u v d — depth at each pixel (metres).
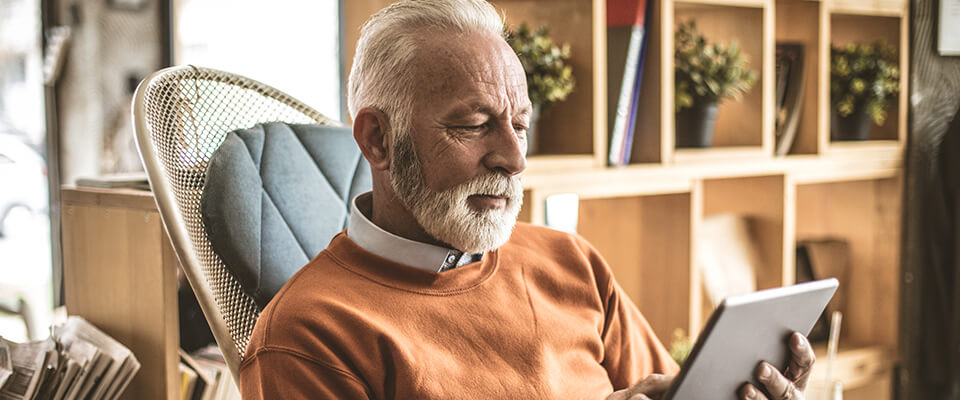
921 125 2.33
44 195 1.69
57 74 1.65
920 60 2.31
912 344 2.38
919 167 2.33
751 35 1.97
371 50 0.98
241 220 1.03
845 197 2.48
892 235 2.36
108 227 1.24
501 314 0.99
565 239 1.15
